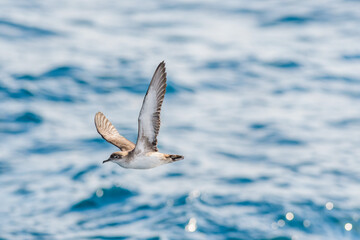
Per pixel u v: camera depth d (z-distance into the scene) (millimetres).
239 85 30875
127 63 33062
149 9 42469
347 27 39312
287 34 38281
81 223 18906
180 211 19312
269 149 23953
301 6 42969
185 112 27453
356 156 23344
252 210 19422
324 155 23438
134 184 21109
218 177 21672
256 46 36188
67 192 20547
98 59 33406
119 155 11930
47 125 25609
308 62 33812
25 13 39562
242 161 22984
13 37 35500
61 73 31000
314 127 25922
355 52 35250
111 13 41344
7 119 25828
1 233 18219
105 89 29719
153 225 18656
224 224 18641
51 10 40906
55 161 22656
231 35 37938
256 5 43250
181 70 32250
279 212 19281
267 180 21438
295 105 28406
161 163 11898
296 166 22562
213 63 33531
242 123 26328
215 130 25625
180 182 21297
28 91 28531
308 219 18938
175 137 24812
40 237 18125
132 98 28953
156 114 11070
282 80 31547
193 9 42562
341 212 19344
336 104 28469
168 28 38906
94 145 24062
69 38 36219
